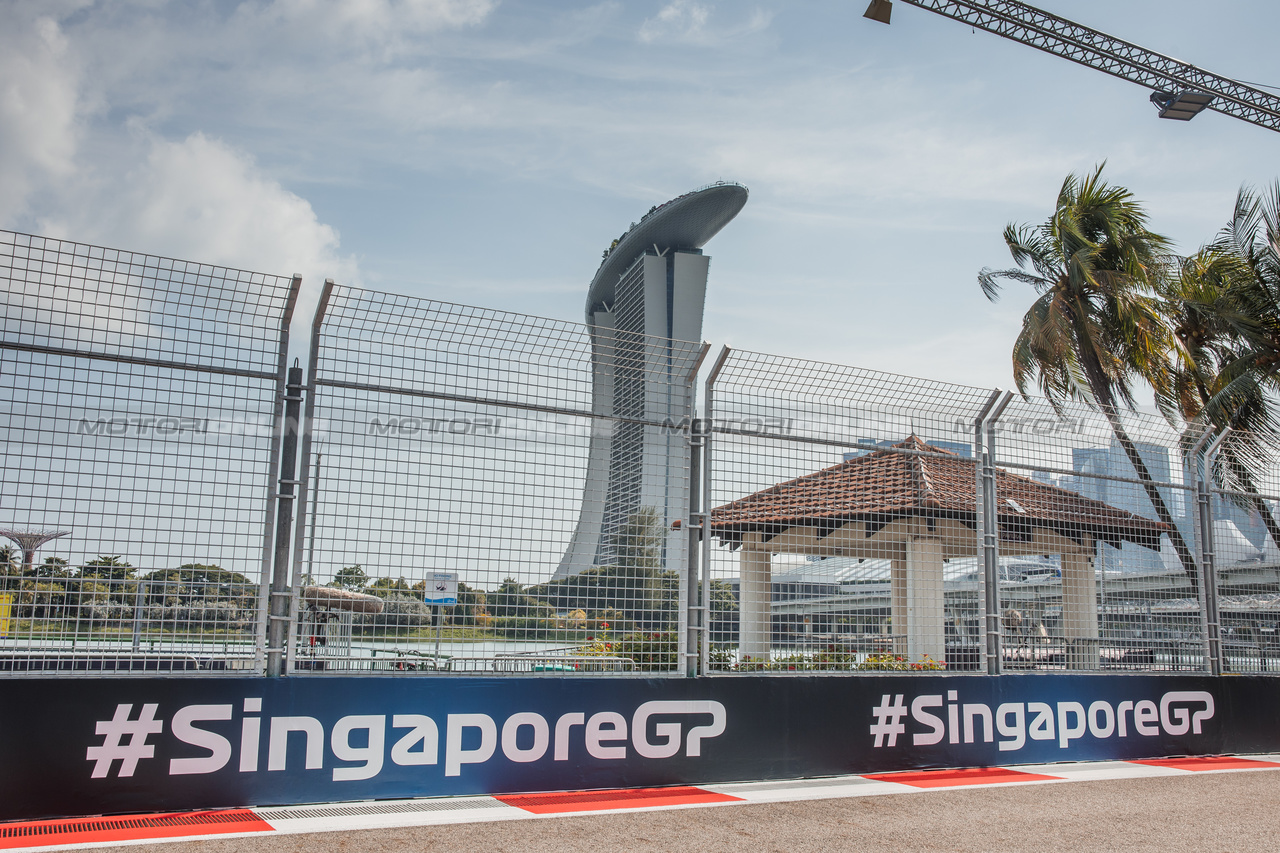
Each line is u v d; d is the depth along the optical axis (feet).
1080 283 55.26
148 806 16.74
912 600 28.12
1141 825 19.26
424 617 19.10
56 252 17.42
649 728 21.27
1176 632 29.71
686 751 21.62
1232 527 31.78
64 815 16.11
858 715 23.84
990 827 18.70
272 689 17.90
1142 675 28.55
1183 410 57.36
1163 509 30.01
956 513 26.94
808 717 23.20
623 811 18.85
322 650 18.70
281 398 18.89
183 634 17.43
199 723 17.26
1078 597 30.01
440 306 20.35
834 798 20.90
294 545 18.48
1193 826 19.31
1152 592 29.60
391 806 18.28
